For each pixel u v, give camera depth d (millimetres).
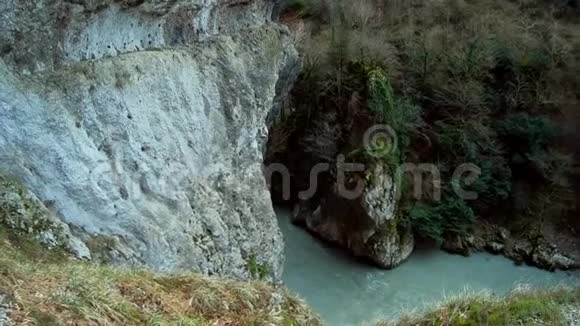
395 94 32000
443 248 30016
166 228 15500
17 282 7555
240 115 19797
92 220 13508
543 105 33062
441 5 36688
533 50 33688
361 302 24828
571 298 12227
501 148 31906
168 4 17219
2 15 12344
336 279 26750
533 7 38531
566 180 31234
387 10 36750
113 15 15602
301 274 27016
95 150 13945
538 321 11047
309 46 32250
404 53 33406
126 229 14258
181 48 18422
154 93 16391
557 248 29844
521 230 30672
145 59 16344
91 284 8195
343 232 29078
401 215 29125
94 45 15180
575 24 37125
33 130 12594
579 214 31172
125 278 9078
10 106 12258
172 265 15227
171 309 8672
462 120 31609
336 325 22859
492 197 31391
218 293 9453
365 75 29906
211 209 17547
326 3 36875
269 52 22250
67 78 13734
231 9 21078
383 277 27203
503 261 29453
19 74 12766
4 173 11812
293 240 30250
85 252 12273
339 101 30547
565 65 33812
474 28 34500
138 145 15391
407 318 11812
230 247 17719
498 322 10914
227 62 19672
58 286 7906
